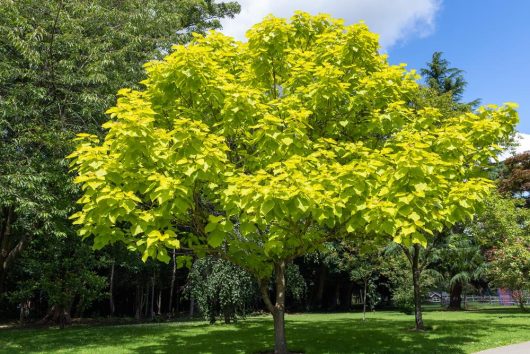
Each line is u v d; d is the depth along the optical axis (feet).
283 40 27.14
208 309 51.37
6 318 86.89
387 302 116.37
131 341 39.29
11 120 36.70
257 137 22.07
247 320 59.41
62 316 57.62
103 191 18.70
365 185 19.95
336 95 23.85
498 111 25.02
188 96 25.04
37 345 37.76
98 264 56.44
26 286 57.98
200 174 19.40
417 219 18.66
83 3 42.75
